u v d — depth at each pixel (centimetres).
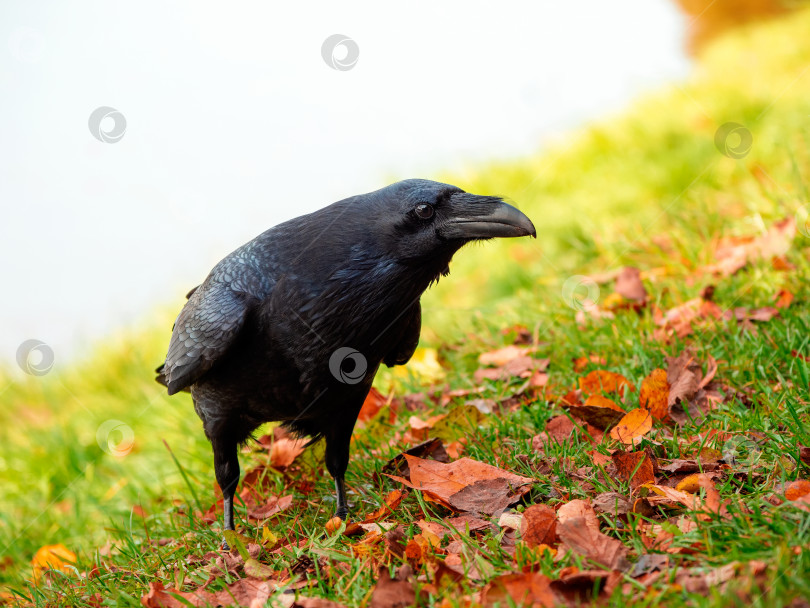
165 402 986
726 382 636
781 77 1354
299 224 562
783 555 391
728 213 953
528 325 845
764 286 763
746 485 494
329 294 537
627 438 565
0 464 930
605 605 396
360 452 686
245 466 731
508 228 517
